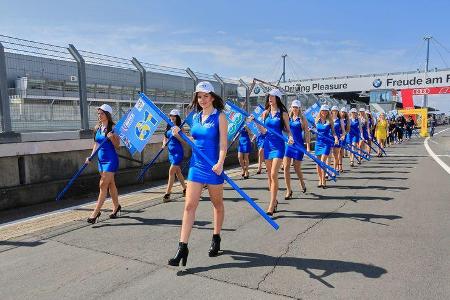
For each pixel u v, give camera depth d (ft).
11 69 23.66
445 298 10.86
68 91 27.04
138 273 12.89
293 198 24.21
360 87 110.32
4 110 22.81
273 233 16.89
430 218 18.86
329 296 11.07
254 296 11.14
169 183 23.79
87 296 11.36
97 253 14.80
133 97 32.55
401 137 77.46
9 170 22.76
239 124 29.63
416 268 12.89
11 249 15.42
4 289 11.90
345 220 18.83
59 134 25.58
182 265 13.25
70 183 21.91
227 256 14.25
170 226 18.39
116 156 19.56
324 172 27.91
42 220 19.75
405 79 105.81
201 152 13.53
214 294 11.30
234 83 44.29
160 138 33.53
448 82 101.24
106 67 30.42
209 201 23.66
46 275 12.86
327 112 28.53
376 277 12.25
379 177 31.91
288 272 12.75
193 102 14.42
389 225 17.81
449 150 57.52
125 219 19.75
